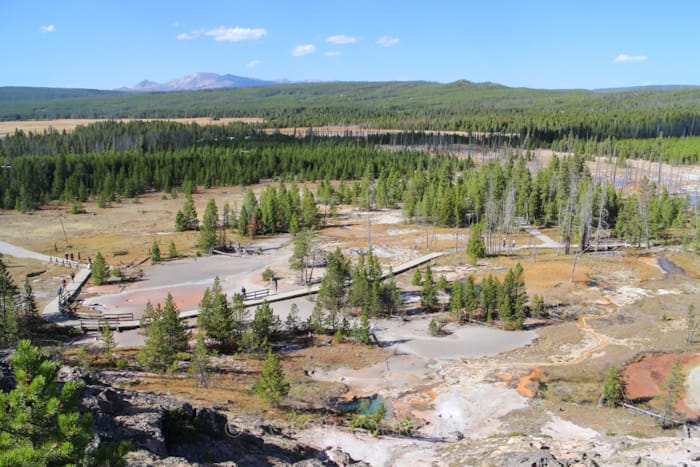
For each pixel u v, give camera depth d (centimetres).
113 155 19838
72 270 9706
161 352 5650
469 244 10856
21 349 1959
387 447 4247
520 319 7400
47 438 1888
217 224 13650
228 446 3525
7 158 19275
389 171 19388
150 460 2848
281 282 9338
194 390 5044
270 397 4847
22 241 11875
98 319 7306
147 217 14775
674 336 6988
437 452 4134
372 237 12750
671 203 13962
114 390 3822
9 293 6612
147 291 8738
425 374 6041
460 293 7725
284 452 3794
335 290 7894
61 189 17375
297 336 7144
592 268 10162
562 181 14425
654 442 3972
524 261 10669
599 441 4209
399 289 8369
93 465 2041
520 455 3650
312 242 10744
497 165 16338
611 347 6675
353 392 5553
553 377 5878
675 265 10500
